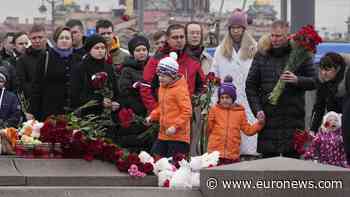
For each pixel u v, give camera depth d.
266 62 12.87
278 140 12.76
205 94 13.20
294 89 12.73
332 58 13.16
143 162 10.55
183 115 12.17
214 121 13.12
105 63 13.27
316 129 13.55
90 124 11.40
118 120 13.18
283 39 12.80
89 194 9.27
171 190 9.38
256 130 12.88
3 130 11.27
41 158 10.86
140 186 10.36
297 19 19.36
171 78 12.23
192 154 13.26
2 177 10.14
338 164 12.60
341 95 13.12
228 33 13.80
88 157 10.66
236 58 13.74
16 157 10.95
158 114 12.45
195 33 13.83
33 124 11.26
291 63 12.70
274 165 9.19
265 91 12.85
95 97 13.09
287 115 12.73
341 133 12.27
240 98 13.75
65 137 10.79
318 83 13.31
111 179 10.38
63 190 9.24
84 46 13.84
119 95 13.45
